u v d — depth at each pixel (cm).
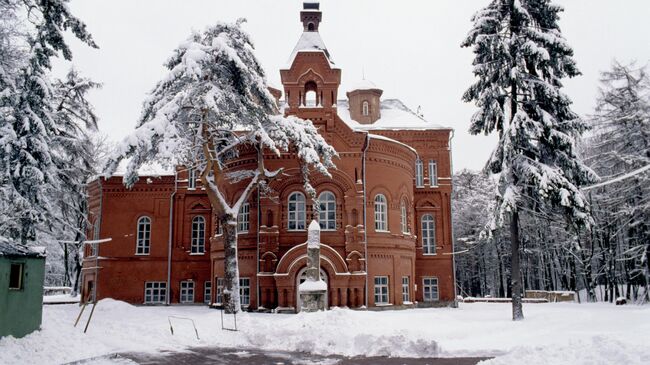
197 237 4125
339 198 3269
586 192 3856
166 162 2430
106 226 4112
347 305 3100
